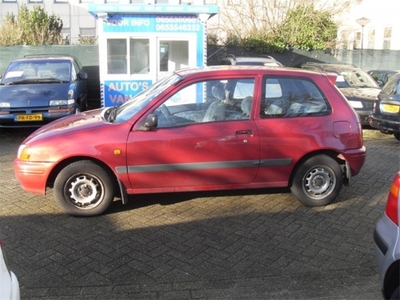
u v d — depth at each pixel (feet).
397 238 9.02
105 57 33.45
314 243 14.02
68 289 11.32
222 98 16.35
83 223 15.44
